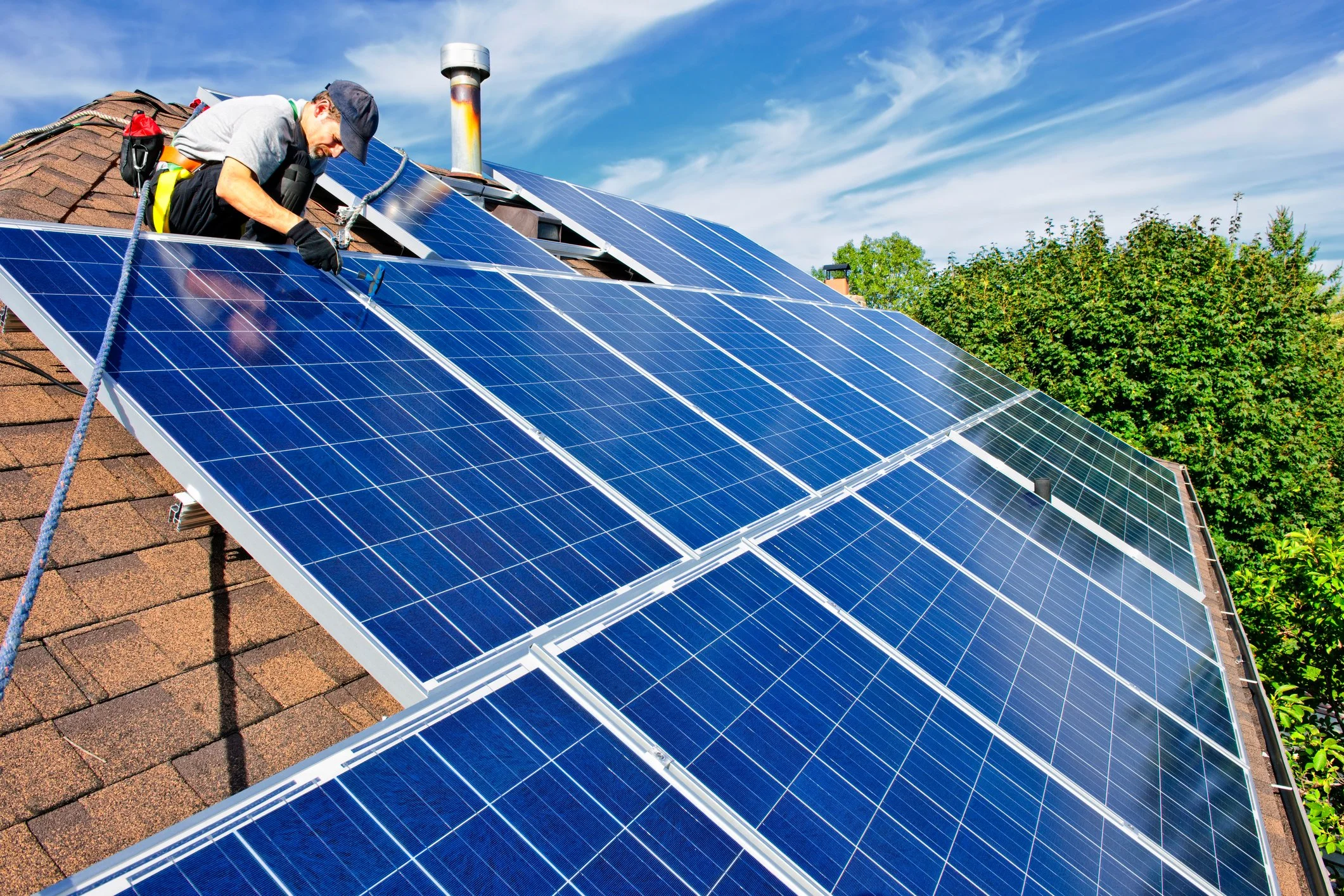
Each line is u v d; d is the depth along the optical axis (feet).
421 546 11.18
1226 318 88.12
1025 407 44.91
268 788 7.57
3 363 15.47
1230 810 15.23
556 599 11.54
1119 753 15.10
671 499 15.72
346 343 15.02
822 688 12.60
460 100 42.86
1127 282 92.63
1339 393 109.91
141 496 13.96
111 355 11.36
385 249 29.25
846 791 10.86
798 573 15.44
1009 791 12.47
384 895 7.22
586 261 39.78
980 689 14.75
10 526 12.01
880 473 22.72
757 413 22.53
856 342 39.60
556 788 8.92
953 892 10.12
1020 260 122.62
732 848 9.22
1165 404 86.94
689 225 50.39
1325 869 16.31
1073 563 24.07
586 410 17.47
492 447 14.29
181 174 17.04
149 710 10.41
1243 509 83.82
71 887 6.27
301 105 17.67
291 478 11.10
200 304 13.65
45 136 32.12
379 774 8.17
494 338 18.58
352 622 9.43
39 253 12.60
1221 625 29.76
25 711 9.63
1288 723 40.06
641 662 11.25
